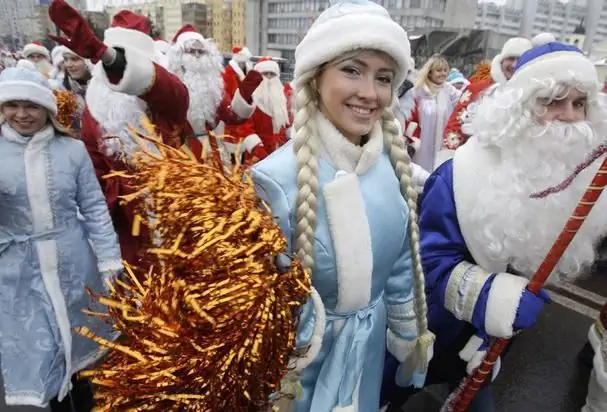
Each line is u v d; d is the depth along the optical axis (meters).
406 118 4.29
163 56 3.51
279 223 1.09
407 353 1.47
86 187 2.08
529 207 1.40
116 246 2.17
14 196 1.87
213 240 0.82
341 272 1.14
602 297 3.54
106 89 2.65
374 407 1.42
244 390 0.82
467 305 1.44
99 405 0.84
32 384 2.00
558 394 2.51
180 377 0.77
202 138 2.55
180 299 0.82
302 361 1.10
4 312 1.95
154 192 0.89
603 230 1.55
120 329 0.85
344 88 1.08
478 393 1.86
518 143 1.41
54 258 1.96
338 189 1.10
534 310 1.36
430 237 1.56
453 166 1.55
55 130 2.00
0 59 10.52
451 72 8.08
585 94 1.41
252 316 0.81
